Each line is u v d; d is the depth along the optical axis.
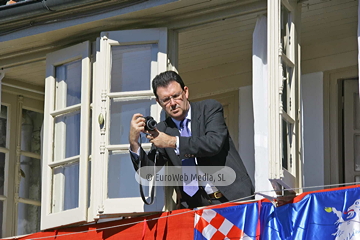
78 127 18.73
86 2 17.98
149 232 16.95
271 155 15.38
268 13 15.95
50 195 18.70
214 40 19.70
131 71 18.00
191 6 17.62
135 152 16.14
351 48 19.91
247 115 21.33
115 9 18.05
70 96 19.03
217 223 16.11
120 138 17.73
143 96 17.80
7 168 21.55
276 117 15.53
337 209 15.09
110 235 17.50
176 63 18.03
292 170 16.48
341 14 18.70
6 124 21.81
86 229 17.92
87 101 18.33
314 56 20.34
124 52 18.14
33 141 22.23
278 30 15.91
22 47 19.92
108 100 17.91
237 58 21.30
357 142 19.84
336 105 19.98
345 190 15.19
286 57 16.58
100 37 18.25
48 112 19.11
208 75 21.97
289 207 15.45
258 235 15.65
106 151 17.64
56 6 18.28
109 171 17.59
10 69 20.84
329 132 19.91
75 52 18.84
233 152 16.34
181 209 16.67
